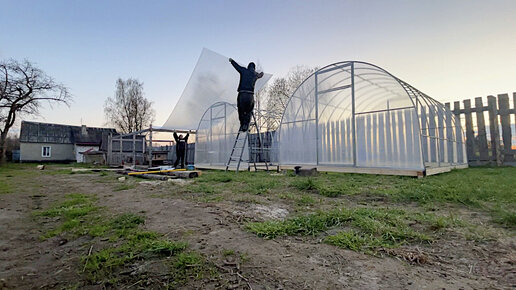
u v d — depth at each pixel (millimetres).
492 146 9164
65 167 15844
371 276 1387
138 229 2332
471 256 1651
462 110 9938
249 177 6676
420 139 6043
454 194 3535
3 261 1730
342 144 7641
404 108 6344
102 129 31219
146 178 7562
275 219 2584
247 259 1624
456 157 8828
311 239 2008
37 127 27688
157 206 3363
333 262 1571
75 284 1399
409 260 1591
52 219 2912
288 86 20297
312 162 8406
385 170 6629
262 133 13273
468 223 2344
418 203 3252
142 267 1559
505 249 1752
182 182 6055
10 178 8125
